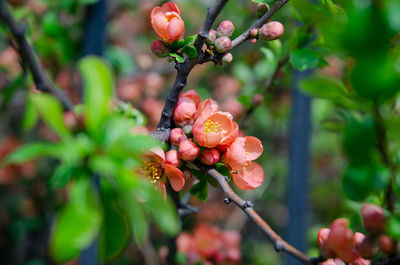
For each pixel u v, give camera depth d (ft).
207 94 3.70
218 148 1.72
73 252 1.37
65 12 2.89
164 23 1.70
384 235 1.55
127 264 3.44
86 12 2.38
